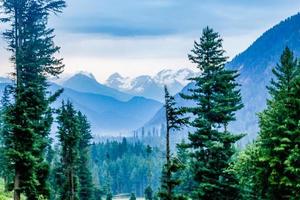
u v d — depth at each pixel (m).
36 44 52.44
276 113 41.19
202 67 48.25
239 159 46.19
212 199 47.06
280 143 39.59
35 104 43.44
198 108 48.09
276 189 40.56
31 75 51.59
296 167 37.84
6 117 41.91
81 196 82.19
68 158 63.12
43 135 47.38
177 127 35.75
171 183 35.56
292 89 41.59
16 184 42.88
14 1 51.91
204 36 48.56
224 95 48.69
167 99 35.69
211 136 47.88
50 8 53.94
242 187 48.66
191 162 49.09
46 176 47.62
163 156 36.19
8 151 41.56
